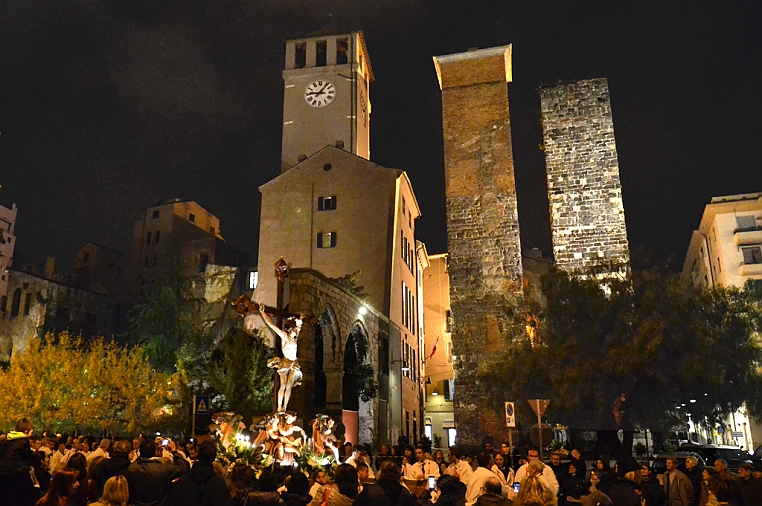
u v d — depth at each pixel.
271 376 25.67
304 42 51.00
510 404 16.25
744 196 48.56
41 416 30.19
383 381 34.41
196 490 6.01
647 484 8.65
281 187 41.41
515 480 10.83
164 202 59.09
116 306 53.97
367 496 6.89
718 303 23.16
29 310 47.47
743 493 9.54
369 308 32.34
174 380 30.56
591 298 22.81
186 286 47.50
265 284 39.62
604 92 29.50
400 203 41.47
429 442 26.62
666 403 20.84
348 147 47.00
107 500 5.45
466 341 27.88
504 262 28.48
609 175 28.52
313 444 14.91
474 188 29.77
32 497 7.65
